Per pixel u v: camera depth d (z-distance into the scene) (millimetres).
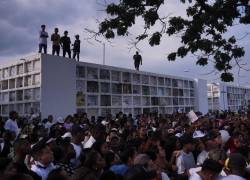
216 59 10195
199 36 10180
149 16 9602
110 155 5922
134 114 24141
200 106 33125
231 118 17156
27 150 5430
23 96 18688
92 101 20656
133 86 24375
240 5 9266
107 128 12016
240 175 4742
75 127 7477
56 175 3836
